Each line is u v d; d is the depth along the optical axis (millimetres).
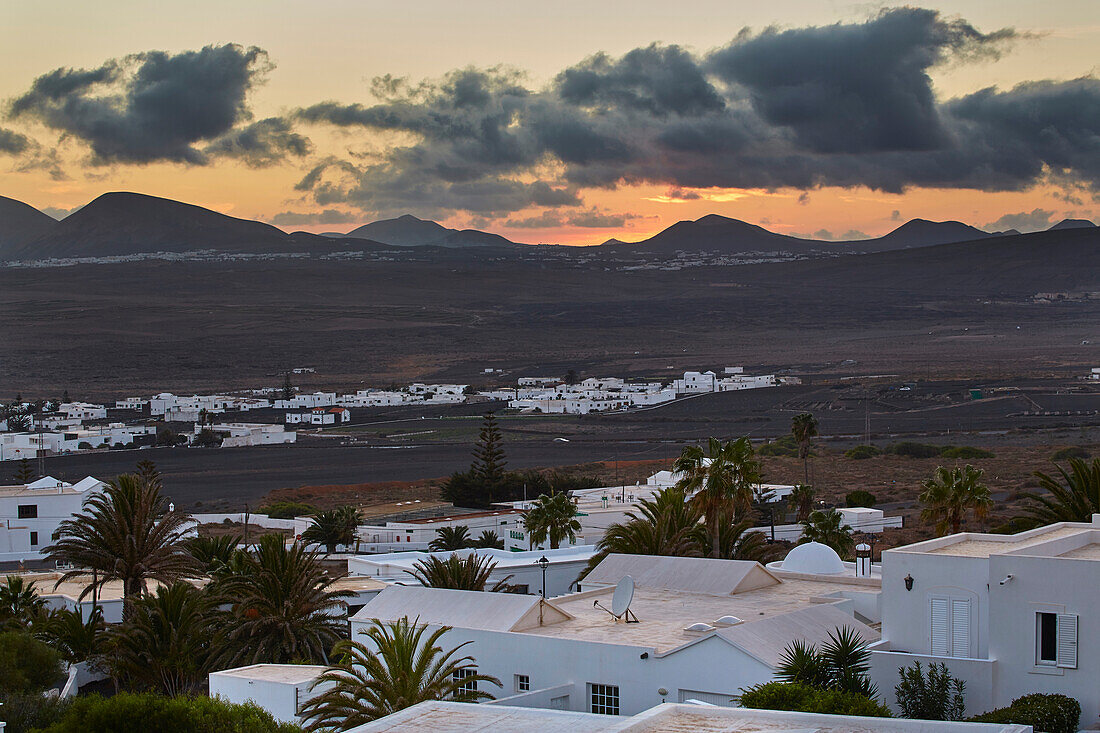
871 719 24391
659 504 74312
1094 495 57375
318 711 40125
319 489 191750
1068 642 33688
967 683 35094
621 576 57750
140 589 72750
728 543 76312
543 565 75250
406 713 28797
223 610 63219
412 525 115000
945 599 37375
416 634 47188
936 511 80688
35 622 65000
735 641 41188
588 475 191125
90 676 63125
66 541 71000
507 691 45656
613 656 43125
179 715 37156
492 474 170000
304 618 59156
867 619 52000
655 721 25344
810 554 60312
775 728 24562
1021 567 34469
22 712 42250
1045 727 31844
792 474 184125
